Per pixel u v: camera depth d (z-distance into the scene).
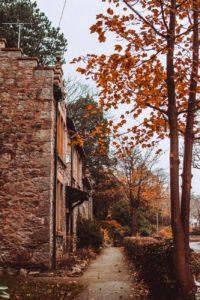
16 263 14.23
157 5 9.10
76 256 18.94
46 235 14.42
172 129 9.10
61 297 9.84
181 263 8.62
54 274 13.61
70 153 21.89
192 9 8.72
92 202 42.31
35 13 31.56
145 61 9.37
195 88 9.30
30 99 15.37
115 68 9.75
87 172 37.69
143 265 10.69
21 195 14.74
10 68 15.57
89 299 9.69
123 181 33.09
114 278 13.18
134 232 31.81
